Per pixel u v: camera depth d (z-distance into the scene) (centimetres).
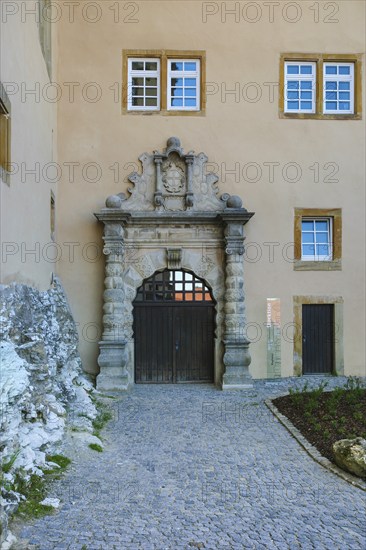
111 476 570
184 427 785
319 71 1206
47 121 985
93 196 1155
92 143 1160
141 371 1151
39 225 865
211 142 1177
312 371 1205
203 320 1159
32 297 752
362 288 1198
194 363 1158
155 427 783
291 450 681
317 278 1191
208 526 458
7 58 616
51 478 539
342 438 695
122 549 408
